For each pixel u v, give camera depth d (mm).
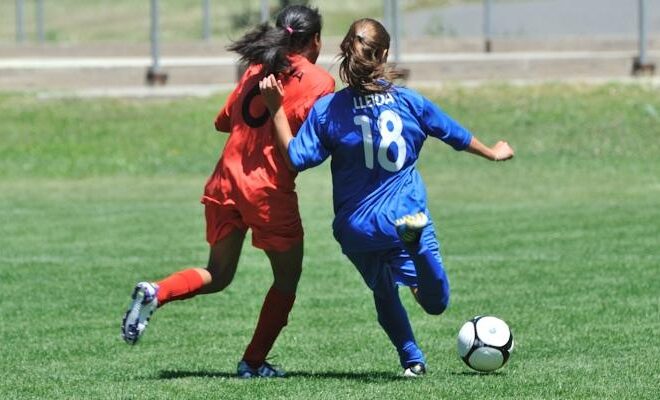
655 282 29312
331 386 18250
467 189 51594
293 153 17906
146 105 70250
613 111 64938
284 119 18031
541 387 17875
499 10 113750
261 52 18281
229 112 19250
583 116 64625
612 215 42844
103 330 24641
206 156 61688
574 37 89562
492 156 18812
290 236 18750
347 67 17766
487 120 65188
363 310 26516
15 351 22391
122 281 31203
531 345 22031
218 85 76500
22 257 35438
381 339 23141
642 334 22859
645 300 26844
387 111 17969
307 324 24938
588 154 59031
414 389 17766
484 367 18969
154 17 76500
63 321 25734
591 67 75000
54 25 122875
